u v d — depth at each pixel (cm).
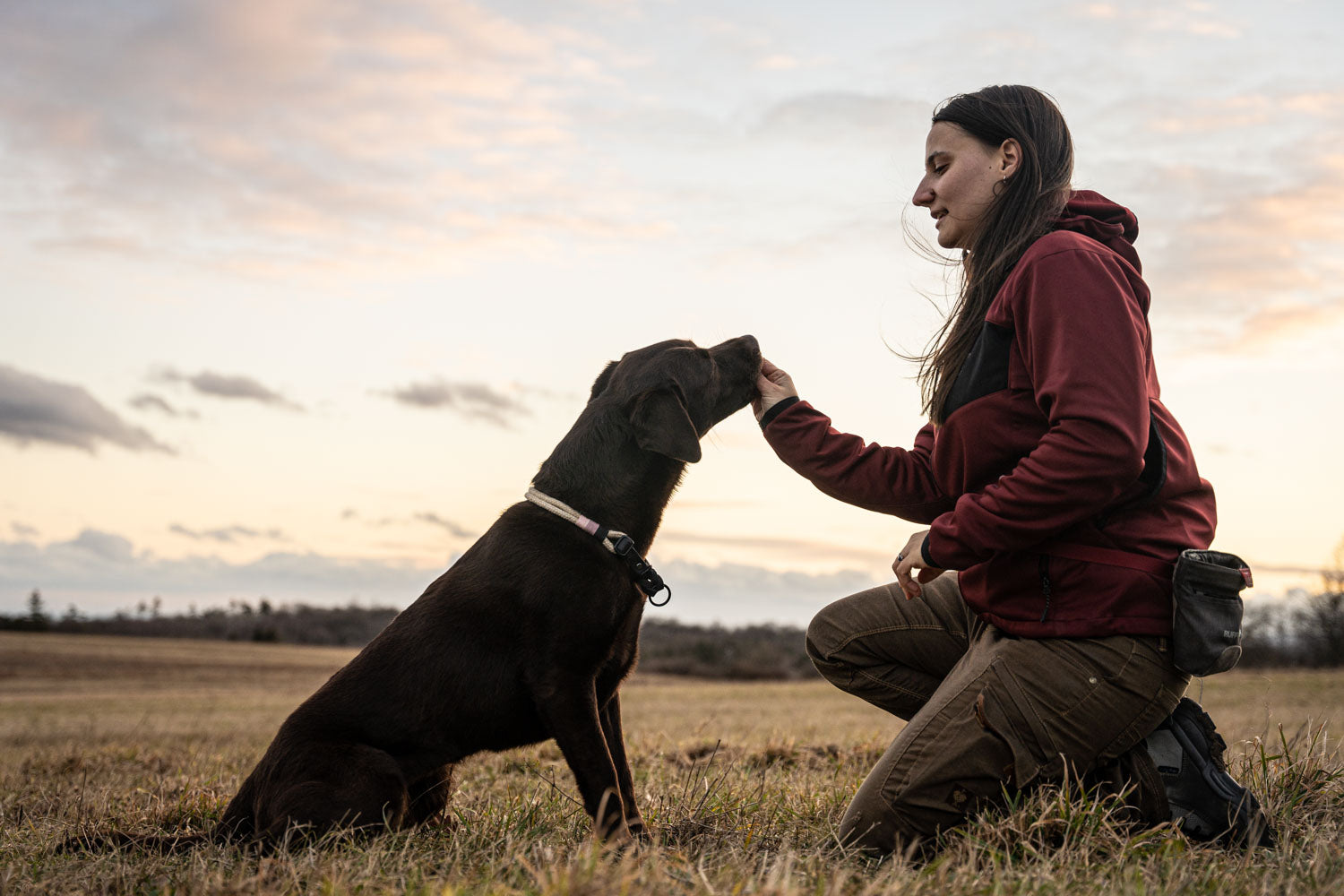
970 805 310
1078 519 291
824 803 402
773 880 227
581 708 340
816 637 392
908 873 257
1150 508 307
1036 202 329
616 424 369
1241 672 3769
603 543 349
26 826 394
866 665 387
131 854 313
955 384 330
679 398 372
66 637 7250
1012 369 318
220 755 833
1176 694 306
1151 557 302
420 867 273
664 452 353
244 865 275
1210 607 291
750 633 6831
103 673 4278
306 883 263
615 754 365
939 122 349
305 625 9044
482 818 366
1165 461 299
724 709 1916
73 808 438
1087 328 292
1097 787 306
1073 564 303
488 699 349
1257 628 4931
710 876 258
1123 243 328
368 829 322
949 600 378
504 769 646
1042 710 304
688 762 661
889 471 372
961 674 324
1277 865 271
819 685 3606
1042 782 308
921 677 387
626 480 365
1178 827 293
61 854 321
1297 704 1894
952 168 344
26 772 735
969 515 299
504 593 349
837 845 313
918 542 320
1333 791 350
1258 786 356
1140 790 306
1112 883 248
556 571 345
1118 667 299
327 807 324
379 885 252
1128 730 305
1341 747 414
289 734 350
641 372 381
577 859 239
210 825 402
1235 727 1179
